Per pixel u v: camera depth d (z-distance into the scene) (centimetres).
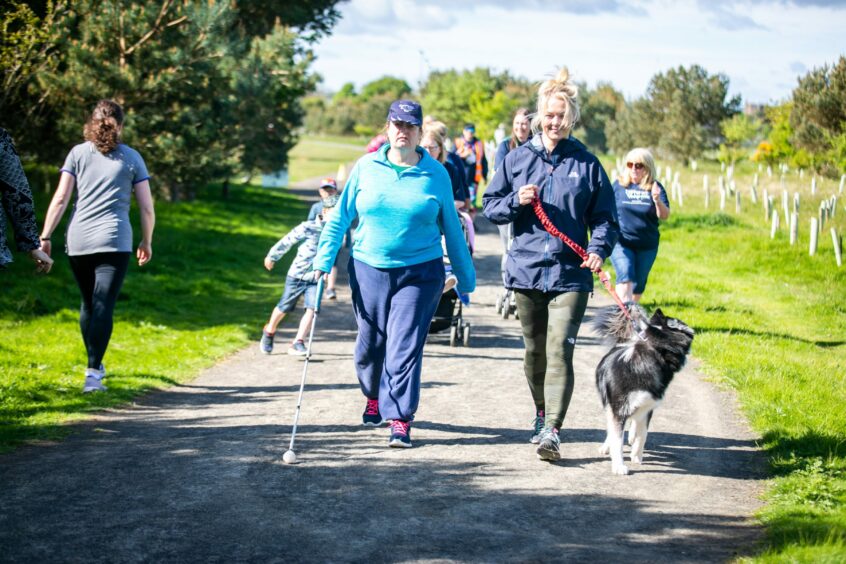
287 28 2389
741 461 580
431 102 6844
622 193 875
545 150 582
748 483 534
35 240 554
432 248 598
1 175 536
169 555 399
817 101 2912
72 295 1158
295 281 909
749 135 4325
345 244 1983
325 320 1143
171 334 1009
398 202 579
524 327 595
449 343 975
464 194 1015
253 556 401
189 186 2430
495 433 630
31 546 404
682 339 536
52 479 505
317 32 3047
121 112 724
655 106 4694
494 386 777
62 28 1489
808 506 479
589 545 427
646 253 884
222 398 733
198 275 1470
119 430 624
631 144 4816
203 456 556
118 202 718
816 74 2959
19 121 1570
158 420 655
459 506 477
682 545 429
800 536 421
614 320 564
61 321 1018
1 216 532
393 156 586
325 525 443
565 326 568
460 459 564
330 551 410
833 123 2930
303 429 629
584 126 6159
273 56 2320
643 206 869
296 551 409
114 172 712
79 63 1512
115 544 409
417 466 546
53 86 1487
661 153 4675
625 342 557
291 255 1875
